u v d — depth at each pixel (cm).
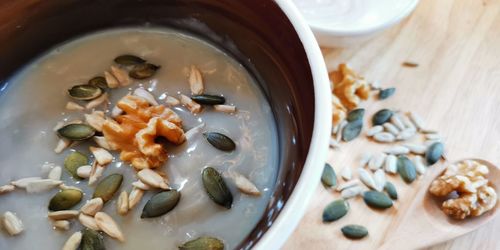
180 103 22
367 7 31
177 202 20
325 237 25
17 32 23
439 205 26
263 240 16
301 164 18
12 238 19
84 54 24
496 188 27
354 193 26
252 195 20
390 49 32
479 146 28
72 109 22
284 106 22
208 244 19
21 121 22
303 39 19
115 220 20
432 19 33
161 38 25
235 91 23
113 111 22
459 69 31
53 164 21
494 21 33
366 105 30
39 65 24
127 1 24
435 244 25
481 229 26
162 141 21
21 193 20
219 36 24
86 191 20
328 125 18
